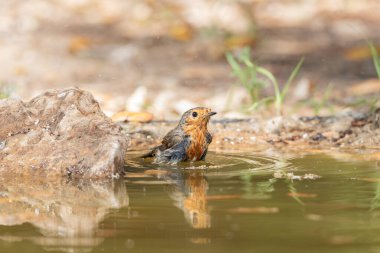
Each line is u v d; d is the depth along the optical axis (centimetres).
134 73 2102
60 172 1029
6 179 1015
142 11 2823
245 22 2642
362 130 1362
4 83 1741
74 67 2158
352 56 2256
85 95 1132
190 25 2669
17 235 726
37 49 2355
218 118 1518
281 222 752
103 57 2291
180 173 1054
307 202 844
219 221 760
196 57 2306
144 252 660
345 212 794
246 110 1583
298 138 1348
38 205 858
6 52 2306
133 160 1163
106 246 680
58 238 712
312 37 2541
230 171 1061
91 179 1015
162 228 739
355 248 661
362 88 1822
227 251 655
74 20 2717
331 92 1830
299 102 1691
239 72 1634
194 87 1927
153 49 2402
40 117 1104
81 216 800
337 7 2894
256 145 1305
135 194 907
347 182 963
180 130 1166
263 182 968
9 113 1101
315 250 656
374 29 2597
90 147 1048
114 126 1090
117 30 2616
